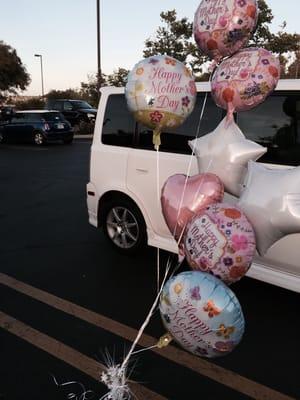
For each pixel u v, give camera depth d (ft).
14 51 106.32
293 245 10.14
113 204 14.90
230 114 7.70
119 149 14.30
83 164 39.45
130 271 13.85
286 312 11.10
